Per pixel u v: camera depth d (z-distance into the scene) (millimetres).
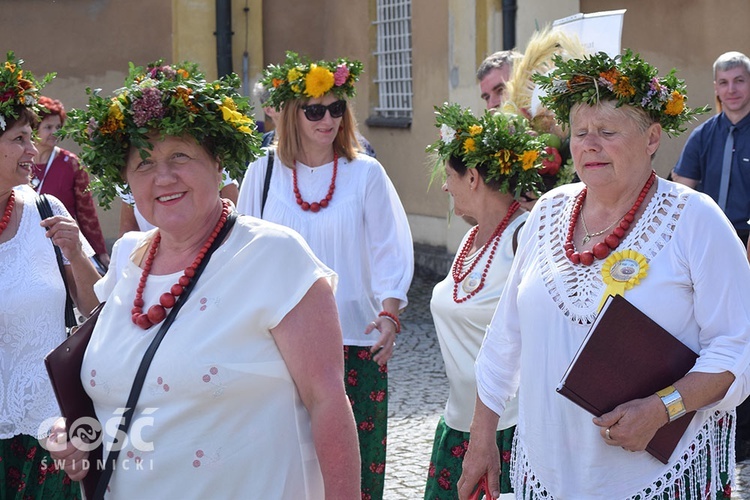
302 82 5387
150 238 3037
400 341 9906
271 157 5633
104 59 15141
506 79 7062
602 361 3047
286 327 2801
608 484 3133
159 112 2854
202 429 2771
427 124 14422
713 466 3176
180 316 2836
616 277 3127
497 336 3566
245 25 15945
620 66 3143
